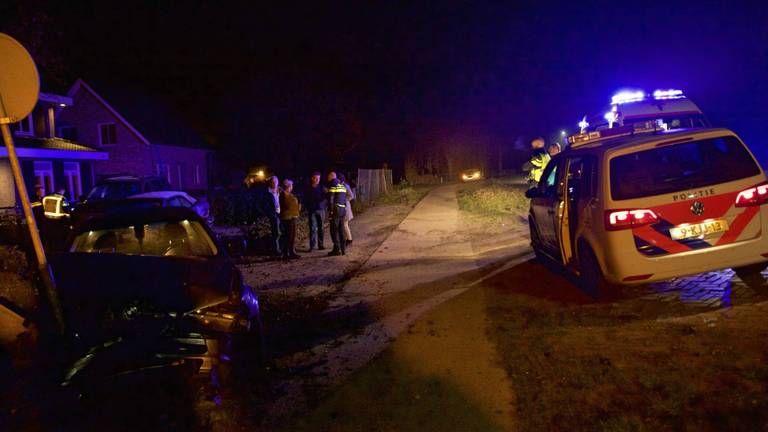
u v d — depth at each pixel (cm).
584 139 737
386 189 3281
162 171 3606
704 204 571
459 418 411
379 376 501
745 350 455
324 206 1303
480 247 1155
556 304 659
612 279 591
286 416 438
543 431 378
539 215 834
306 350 590
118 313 468
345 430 409
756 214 575
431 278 884
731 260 573
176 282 502
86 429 429
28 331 503
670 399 387
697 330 515
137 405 452
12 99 483
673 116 1223
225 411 441
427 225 1579
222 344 475
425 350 555
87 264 540
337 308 755
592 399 408
